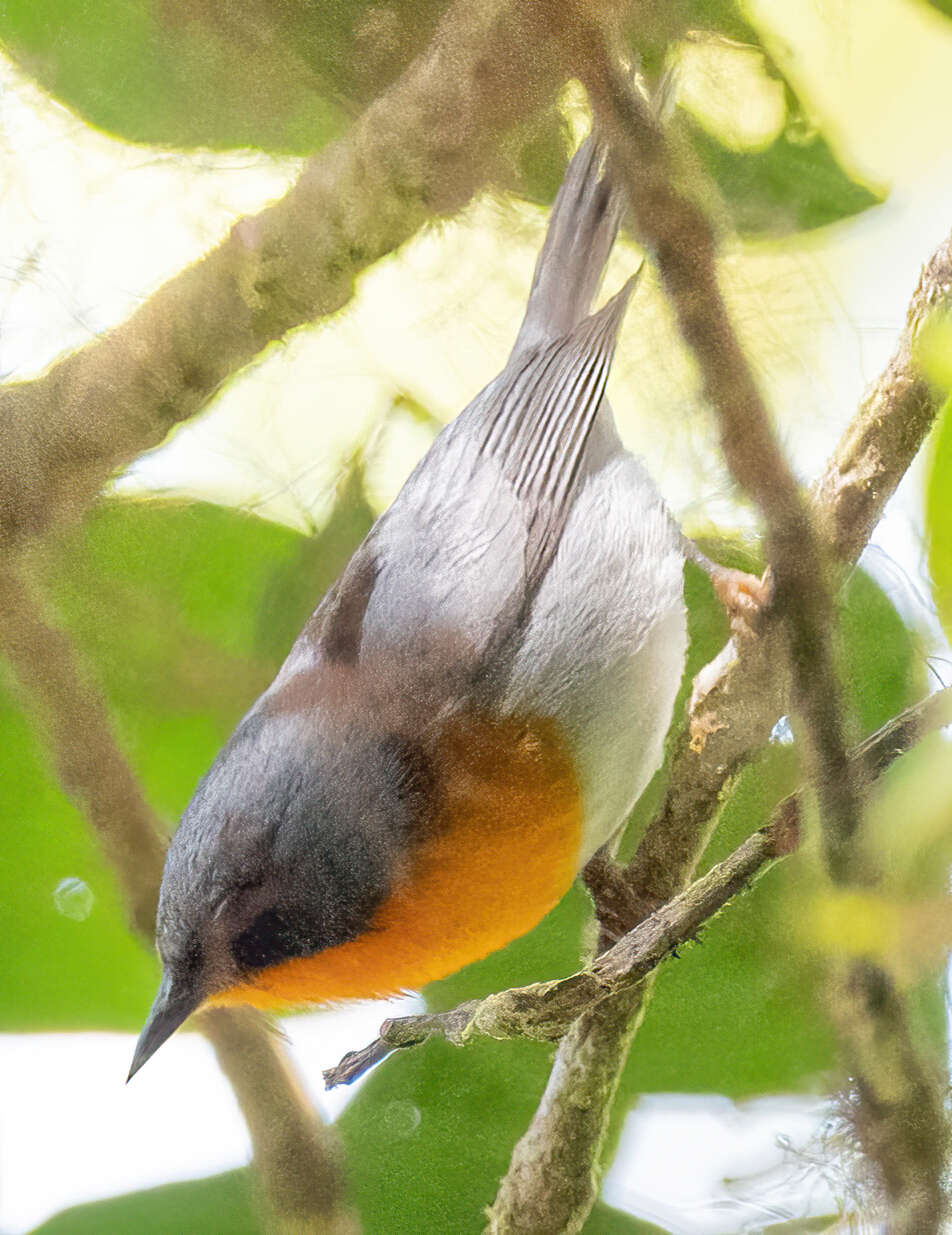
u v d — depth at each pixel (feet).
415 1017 8.73
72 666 8.68
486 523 8.83
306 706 8.77
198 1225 8.71
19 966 8.75
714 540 8.72
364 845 8.77
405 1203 8.73
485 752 8.79
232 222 8.70
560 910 8.83
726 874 8.68
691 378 8.61
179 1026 8.75
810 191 8.68
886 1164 8.60
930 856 8.59
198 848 8.76
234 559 8.74
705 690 8.74
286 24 8.66
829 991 8.60
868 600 8.66
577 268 8.83
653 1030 8.71
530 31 8.61
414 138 8.66
